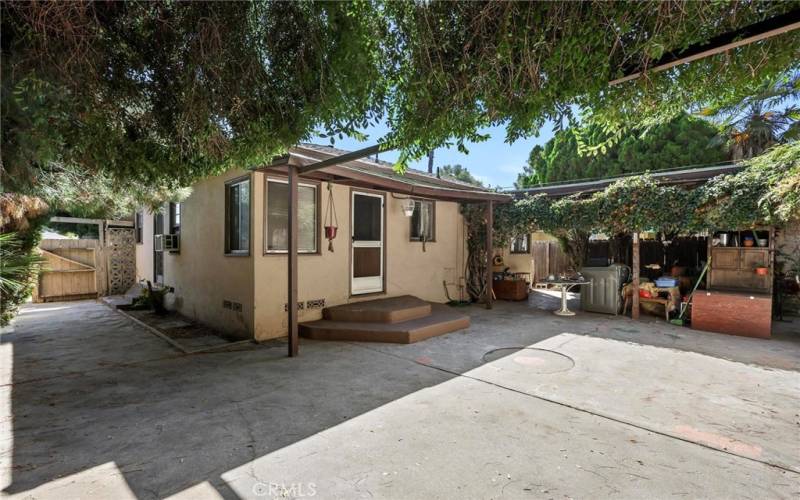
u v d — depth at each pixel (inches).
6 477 93.0
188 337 245.1
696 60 91.6
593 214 307.9
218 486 90.6
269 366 180.2
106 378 164.2
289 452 105.2
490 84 96.8
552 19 81.4
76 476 93.8
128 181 168.1
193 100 109.8
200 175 150.9
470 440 111.3
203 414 128.9
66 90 96.8
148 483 91.4
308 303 250.2
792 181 204.1
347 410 131.8
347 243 274.2
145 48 102.1
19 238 200.2
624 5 77.1
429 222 347.6
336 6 92.1
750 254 254.4
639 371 171.0
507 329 257.0
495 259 415.8
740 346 212.2
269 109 118.8
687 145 486.3
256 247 226.4
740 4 75.4
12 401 139.4
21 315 319.6
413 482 91.9
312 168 193.6
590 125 122.3
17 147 114.0
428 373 169.8
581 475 94.6
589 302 319.3
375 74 104.7
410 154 127.0
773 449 106.7
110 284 426.3
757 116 427.8
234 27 98.4
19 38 88.3
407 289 322.0
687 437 113.1
